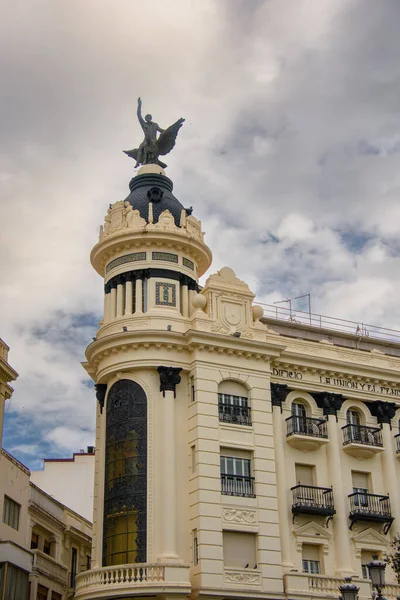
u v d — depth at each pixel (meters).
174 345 43.28
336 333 54.97
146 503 40.50
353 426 47.56
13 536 46.19
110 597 38.28
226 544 40.41
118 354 43.59
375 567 28.44
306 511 43.41
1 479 44.72
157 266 46.12
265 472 42.75
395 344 56.50
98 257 48.09
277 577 40.69
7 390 46.59
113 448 42.62
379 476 47.31
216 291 45.59
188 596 38.31
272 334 47.28
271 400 45.22
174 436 41.69
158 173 50.50
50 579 50.69
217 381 43.34
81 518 60.28
